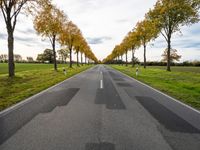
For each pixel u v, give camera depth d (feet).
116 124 17.52
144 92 36.52
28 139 14.03
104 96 31.76
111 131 15.72
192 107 24.72
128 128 16.49
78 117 19.67
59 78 63.57
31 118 19.25
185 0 99.09
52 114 20.75
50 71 103.35
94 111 22.09
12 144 13.19
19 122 17.98
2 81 51.88
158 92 36.65
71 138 14.23
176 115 20.76
